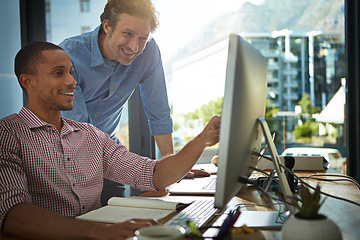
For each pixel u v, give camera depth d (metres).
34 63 1.27
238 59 0.78
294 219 0.72
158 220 1.02
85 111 1.86
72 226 0.88
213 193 1.38
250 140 0.96
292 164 1.38
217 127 1.30
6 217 0.95
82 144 1.38
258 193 1.39
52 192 1.24
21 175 1.12
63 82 1.29
